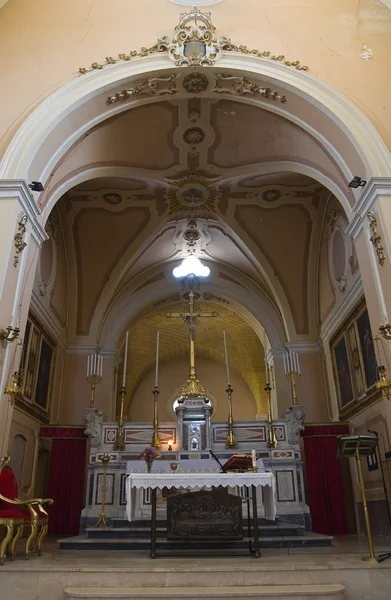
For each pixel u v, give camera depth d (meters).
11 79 7.10
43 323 9.97
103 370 11.95
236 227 11.37
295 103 7.23
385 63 7.29
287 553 5.51
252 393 18.91
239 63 7.20
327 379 11.23
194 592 3.97
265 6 7.79
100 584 4.23
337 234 10.20
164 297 13.49
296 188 10.39
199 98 7.88
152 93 7.51
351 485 9.88
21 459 8.84
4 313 5.54
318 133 7.26
